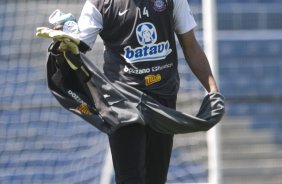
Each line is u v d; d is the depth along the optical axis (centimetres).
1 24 3156
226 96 3194
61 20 1344
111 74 1381
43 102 2975
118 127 1317
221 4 3378
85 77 1325
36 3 3178
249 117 3091
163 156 1438
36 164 2842
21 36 3134
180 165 2727
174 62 1406
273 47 3312
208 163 2536
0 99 2981
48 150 2869
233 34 3325
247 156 2970
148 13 1354
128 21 1355
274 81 3250
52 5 3169
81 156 2828
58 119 2936
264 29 3347
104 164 2619
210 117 1382
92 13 1361
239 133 3044
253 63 3288
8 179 2820
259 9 3359
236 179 2912
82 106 1345
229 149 3008
